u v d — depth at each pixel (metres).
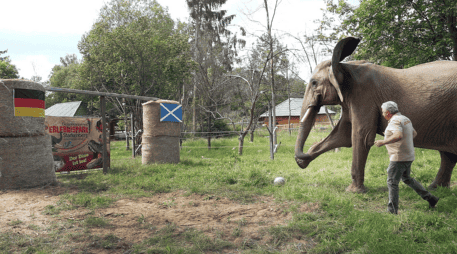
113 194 6.37
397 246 3.25
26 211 5.13
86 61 21.39
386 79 5.81
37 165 7.21
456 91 5.23
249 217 4.66
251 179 7.19
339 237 3.63
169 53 19.41
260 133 23.78
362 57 13.46
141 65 19.09
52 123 8.84
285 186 6.40
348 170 8.35
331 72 5.97
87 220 4.46
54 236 3.92
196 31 25.06
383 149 12.63
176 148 11.20
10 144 6.90
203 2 25.48
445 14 11.07
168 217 4.73
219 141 19.98
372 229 3.71
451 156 5.95
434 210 4.59
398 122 4.25
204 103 23.59
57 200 5.87
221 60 25.23
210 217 4.71
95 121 9.76
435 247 3.23
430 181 6.60
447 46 11.99
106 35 18.41
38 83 7.43
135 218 4.71
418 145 5.83
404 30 11.95
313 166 9.51
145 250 3.45
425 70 5.68
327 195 5.33
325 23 15.16
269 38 13.61
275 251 3.41
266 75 19.95
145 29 19.58
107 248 3.56
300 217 4.40
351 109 6.09
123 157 14.71
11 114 6.90
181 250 3.36
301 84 19.17
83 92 8.80
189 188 6.69
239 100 24.64
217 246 3.53
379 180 6.89
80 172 9.41
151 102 10.80
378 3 11.82
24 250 3.48
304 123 6.81
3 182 6.85
